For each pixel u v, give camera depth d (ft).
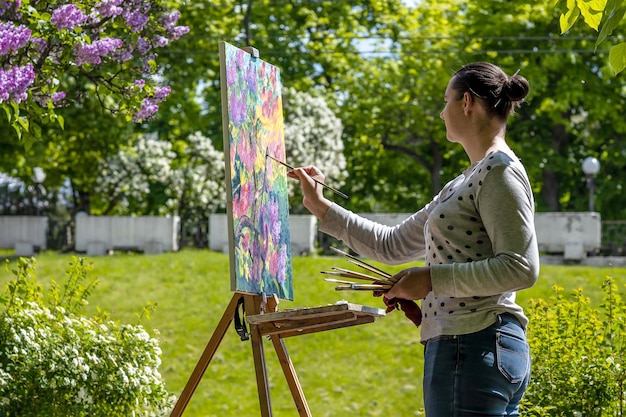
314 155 82.38
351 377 41.06
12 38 16.31
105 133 79.82
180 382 40.65
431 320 12.53
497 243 11.93
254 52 15.72
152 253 71.92
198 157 78.69
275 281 15.88
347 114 101.14
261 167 15.62
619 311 21.44
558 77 100.94
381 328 45.24
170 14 20.65
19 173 89.35
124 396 20.68
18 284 21.16
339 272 13.29
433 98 98.07
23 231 74.54
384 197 110.01
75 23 17.87
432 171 103.24
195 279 52.70
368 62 102.37
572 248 70.95
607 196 101.55
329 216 15.02
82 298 22.72
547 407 19.70
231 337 44.93
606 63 96.58
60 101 20.01
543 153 98.53
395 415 37.81
